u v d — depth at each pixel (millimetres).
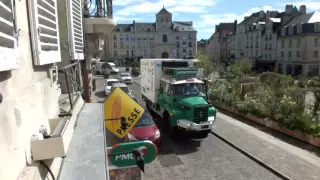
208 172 10094
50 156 2369
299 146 12602
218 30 89000
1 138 1785
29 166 2221
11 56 1860
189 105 12789
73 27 5500
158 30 87062
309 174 9602
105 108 7141
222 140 13797
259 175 9820
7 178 1822
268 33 61312
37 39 2600
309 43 51438
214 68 41438
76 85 5020
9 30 1892
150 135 11375
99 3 8781
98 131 3600
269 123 15898
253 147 12445
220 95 22109
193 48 89062
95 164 2699
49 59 2996
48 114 3203
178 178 9625
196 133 14641
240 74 35656
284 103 14781
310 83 34438
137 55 87875
